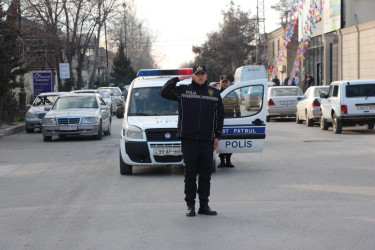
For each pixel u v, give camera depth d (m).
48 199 9.09
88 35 51.31
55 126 20.11
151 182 10.55
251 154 14.78
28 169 12.90
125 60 78.88
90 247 6.14
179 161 11.16
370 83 20.45
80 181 10.89
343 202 8.28
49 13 37.75
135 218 7.50
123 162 11.42
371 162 12.69
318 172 11.35
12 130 24.86
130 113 12.16
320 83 47.31
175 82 7.48
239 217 7.42
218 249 5.94
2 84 24.39
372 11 40.66
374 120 20.41
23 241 6.46
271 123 27.84
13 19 24.77
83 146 18.27
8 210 8.27
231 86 11.74
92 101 22.02
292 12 49.69
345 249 5.86
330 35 43.81
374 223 6.94
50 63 45.75
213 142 7.58
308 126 25.00
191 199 7.58
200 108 7.46
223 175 11.23
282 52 49.78
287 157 13.98
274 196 8.88
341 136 19.66
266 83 11.74
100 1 46.81
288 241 6.20
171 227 6.95
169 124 11.14
